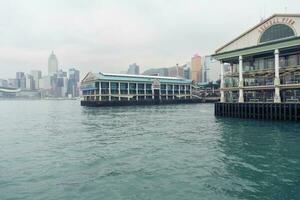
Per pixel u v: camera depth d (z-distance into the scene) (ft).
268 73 163.63
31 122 173.47
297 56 151.43
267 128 117.80
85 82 435.12
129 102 400.88
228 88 169.99
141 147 79.20
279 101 141.49
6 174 52.65
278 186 43.62
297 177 48.11
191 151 72.33
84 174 52.11
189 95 485.97
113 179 48.75
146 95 431.43
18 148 80.48
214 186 44.11
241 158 63.26
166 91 452.76
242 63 169.99
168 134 106.42
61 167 57.57
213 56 179.63
